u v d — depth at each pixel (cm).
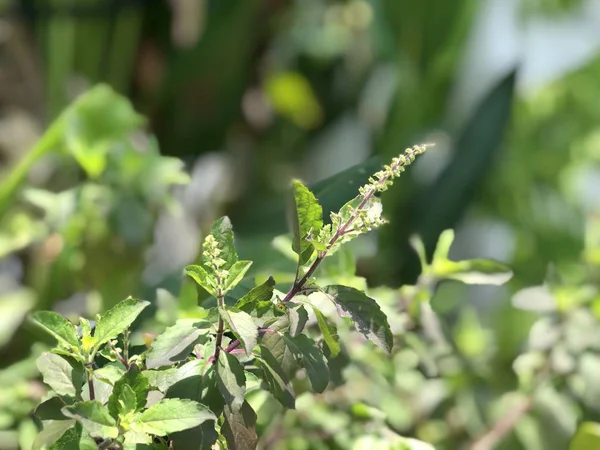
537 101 142
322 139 162
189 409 36
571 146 136
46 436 38
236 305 39
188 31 136
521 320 96
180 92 133
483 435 65
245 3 132
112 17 128
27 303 78
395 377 61
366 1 139
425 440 67
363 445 53
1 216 83
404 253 101
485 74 153
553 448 61
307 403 58
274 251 68
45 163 103
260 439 56
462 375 71
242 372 38
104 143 78
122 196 79
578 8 164
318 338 48
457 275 57
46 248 81
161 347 38
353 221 40
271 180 149
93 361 41
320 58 160
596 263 73
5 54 123
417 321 58
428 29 128
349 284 55
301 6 162
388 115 133
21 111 123
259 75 154
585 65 142
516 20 163
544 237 127
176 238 99
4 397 58
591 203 139
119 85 132
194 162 131
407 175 112
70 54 122
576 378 63
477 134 113
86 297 78
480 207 135
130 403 36
